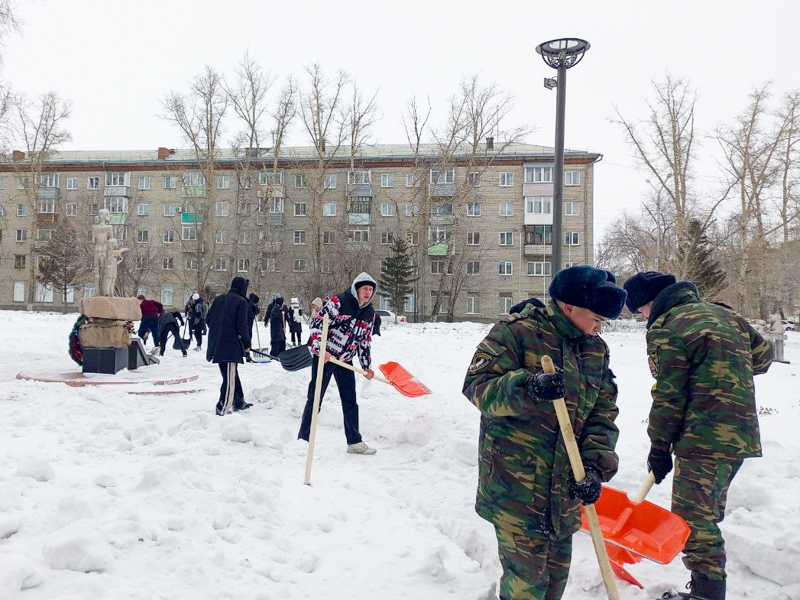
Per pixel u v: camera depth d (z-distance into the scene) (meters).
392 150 58.41
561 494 2.40
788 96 32.69
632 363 16.28
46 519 3.40
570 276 2.41
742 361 3.00
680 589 3.25
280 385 8.78
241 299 7.68
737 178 32.94
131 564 2.95
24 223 59.00
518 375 2.28
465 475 5.24
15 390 8.76
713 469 2.94
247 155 47.34
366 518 4.16
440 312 54.03
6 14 13.22
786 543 3.51
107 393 8.99
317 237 45.62
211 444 5.48
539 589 2.42
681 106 33.62
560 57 10.42
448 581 3.23
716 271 35.69
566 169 52.81
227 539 3.47
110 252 11.80
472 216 53.94
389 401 8.66
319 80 45.56
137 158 60.34
